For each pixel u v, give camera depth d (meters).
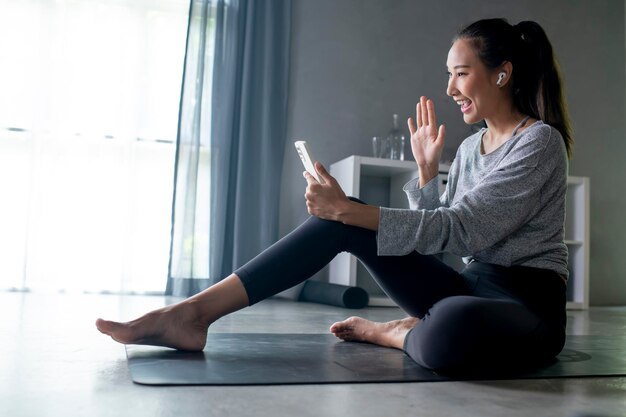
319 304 3.28
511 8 4.36
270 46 3.79
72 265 3.41
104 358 1.31
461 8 4.25
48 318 2.09
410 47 4.12
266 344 1.56
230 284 1.33
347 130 3.97
